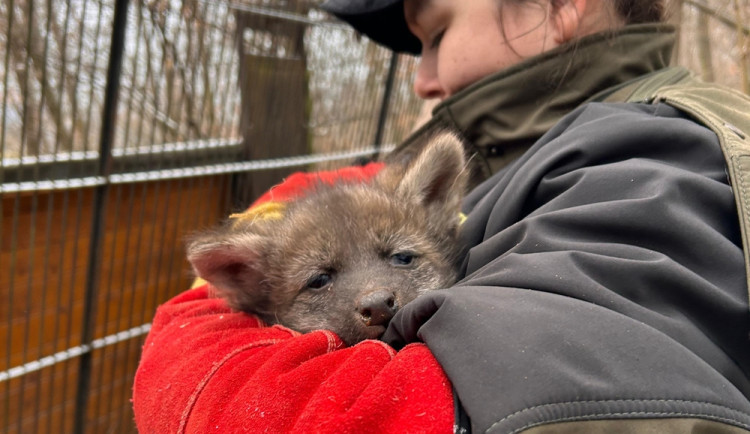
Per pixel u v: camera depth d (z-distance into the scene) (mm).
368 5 361
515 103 282
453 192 326
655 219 166
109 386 583
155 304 612
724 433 127
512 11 292
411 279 304
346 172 473
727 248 160
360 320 279
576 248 170
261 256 327
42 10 472
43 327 514
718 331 153
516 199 215
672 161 192
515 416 130
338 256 310
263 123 687
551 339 141
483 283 176
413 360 162
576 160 205
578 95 268
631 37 269
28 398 518
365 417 149
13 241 466
